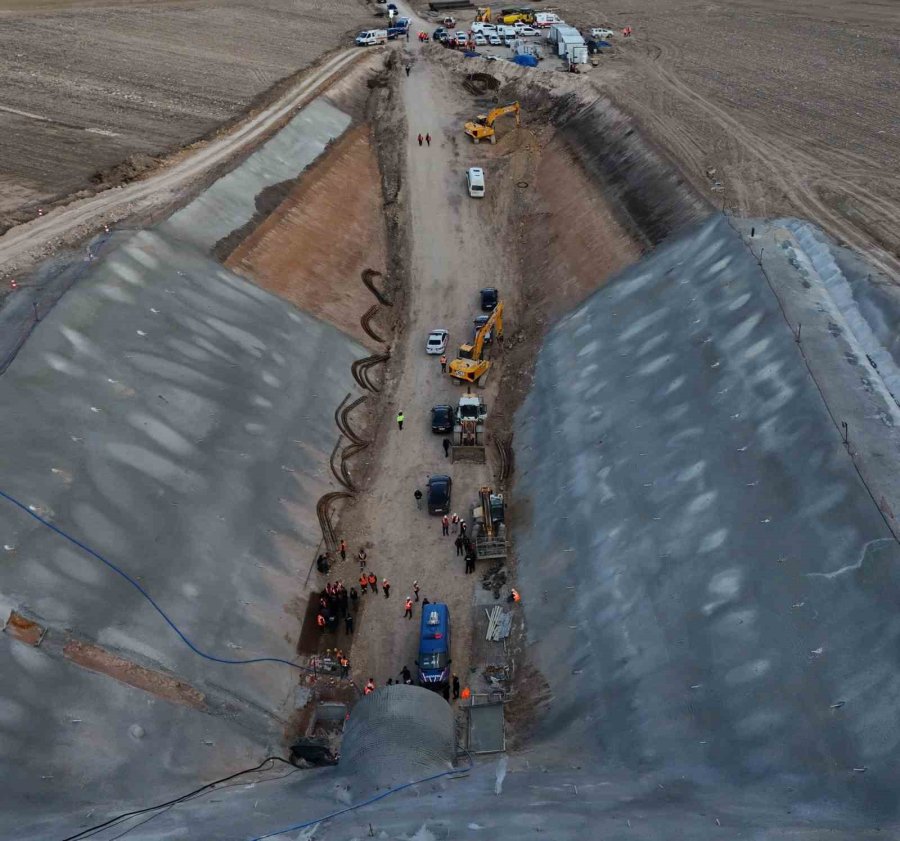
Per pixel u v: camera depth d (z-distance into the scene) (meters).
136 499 35.12
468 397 46.50
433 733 29.42
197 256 50.09
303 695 33.75
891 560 28.62
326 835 24.23
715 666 29.72
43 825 25.44
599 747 29.92
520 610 36.88
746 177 56.62
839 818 23.73
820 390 35.56
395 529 41.25
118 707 29.38
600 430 42.69
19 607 29.55
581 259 57.16
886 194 53.41
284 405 44.75
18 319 40.50
